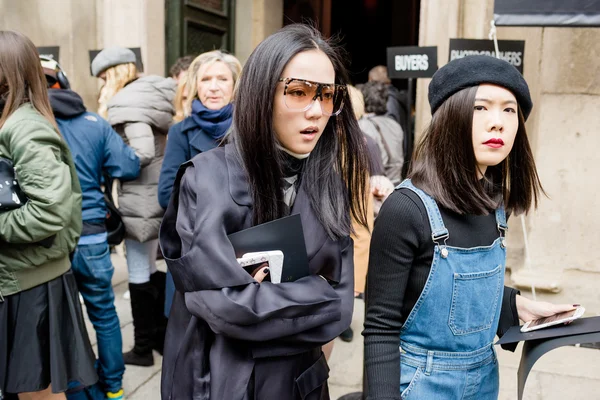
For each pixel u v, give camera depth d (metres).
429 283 1.38
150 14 5.39
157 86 3.21
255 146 1.28
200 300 1.23
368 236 2.80
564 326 1.46
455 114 1.38
